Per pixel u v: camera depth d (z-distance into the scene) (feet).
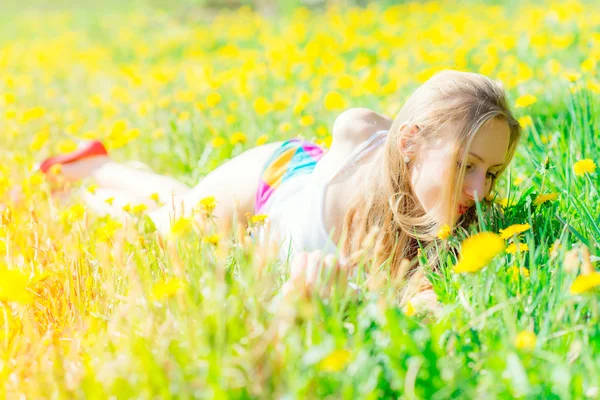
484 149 6.72
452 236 6.68
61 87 19.86
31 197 9.04
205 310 5.13
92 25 37.86
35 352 5.48
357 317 5.26
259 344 4.84
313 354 4.41
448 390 4.43
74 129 13.80
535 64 14.40
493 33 18.56
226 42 26.89
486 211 7.35
